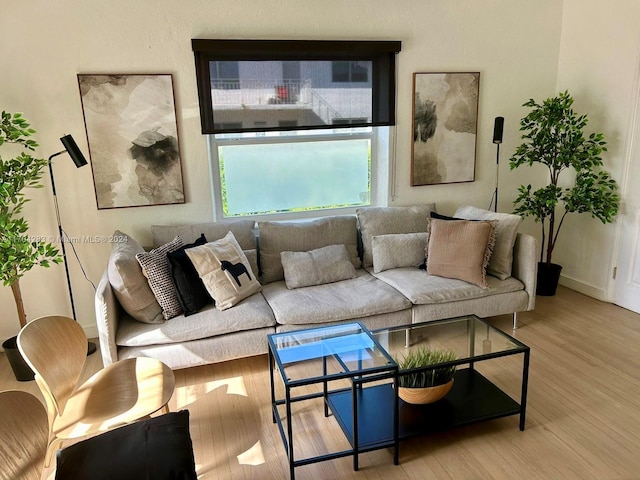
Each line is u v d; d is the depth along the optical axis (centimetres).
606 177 364
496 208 427
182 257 286
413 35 369
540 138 372
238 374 295
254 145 366
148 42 317
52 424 173
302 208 390
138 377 212
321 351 230
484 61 392
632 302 366
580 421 238
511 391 265
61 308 340
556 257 433
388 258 345
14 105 303
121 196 333
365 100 370
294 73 348
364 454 222
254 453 223
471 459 215
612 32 357
